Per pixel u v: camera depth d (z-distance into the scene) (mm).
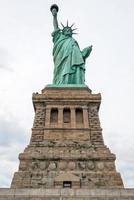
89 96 71375
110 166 57688
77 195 37469
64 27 89000
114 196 37438
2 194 37688
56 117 69375
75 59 80375
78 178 54656
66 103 70750
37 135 64625
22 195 37625
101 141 63688
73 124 66750
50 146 61719
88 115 68875
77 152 60062
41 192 37906
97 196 37438
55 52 83875
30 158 58312
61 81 77250
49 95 71438
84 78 79375
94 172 56500
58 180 54188
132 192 37875
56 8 93000
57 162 58156
